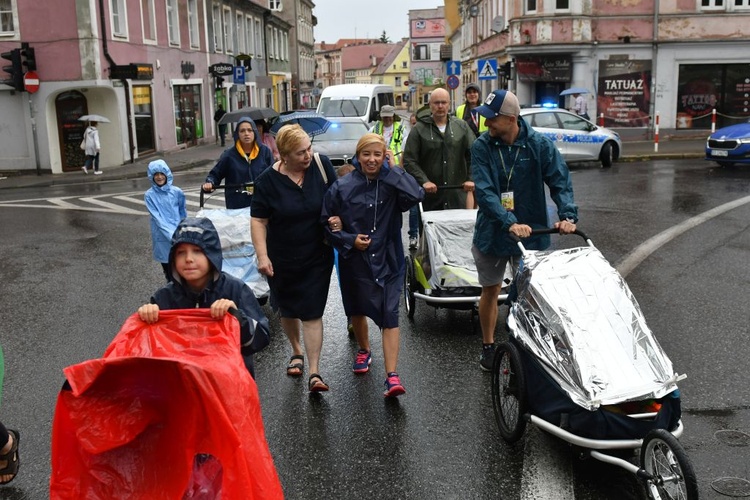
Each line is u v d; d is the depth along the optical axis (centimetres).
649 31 3044
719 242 1091
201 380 318
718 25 3014
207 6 3956
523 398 458
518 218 582
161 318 365
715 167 2073
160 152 3175
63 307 858
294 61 7444
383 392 589
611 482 442
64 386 322
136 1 2927
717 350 656
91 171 2588
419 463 473
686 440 489
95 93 2675
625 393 408
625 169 2103
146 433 333
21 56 2484
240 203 895
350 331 732
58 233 1355
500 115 555
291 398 582
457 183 877
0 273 1041
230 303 365
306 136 563
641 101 3095
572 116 2198
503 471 459
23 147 2578
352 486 448
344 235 556
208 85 3931
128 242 1250
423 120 873
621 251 1052
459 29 6350
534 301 462
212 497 341
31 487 453
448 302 726
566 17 3009
